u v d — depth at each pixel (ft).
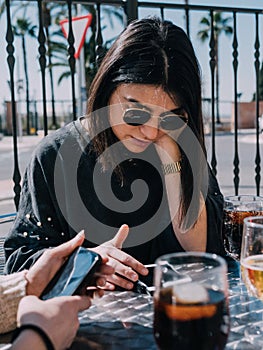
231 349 2.76
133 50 4.23
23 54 85.87
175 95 4.23
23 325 2.51
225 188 19.63
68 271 3.17
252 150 33.94
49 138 4.97
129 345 2.82
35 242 4.33
